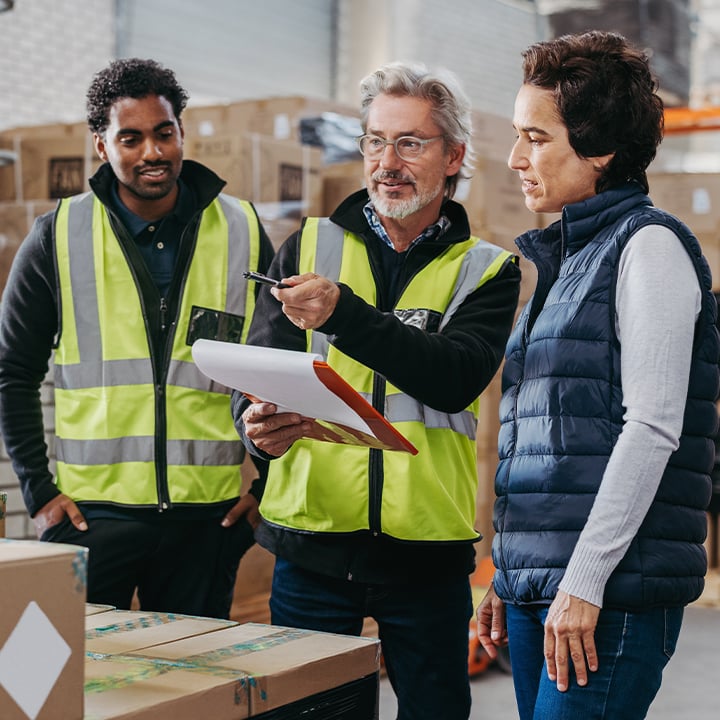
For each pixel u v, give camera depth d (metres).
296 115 4.70
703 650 4.46
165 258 2.37
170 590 2.36
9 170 4.08
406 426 2.02
